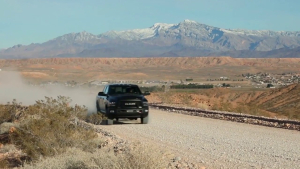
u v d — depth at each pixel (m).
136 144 8.41
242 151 11.68
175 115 23.92
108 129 17.31
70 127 13.27
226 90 104.31
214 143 13.19
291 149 12.06
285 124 18.22
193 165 9.21
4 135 16.20
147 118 19.44
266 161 10.22
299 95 83.25
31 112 17.03
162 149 10.73
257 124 19.11
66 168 9.33
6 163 12.28
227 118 21.50
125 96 19.06
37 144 12.00
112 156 8.18
